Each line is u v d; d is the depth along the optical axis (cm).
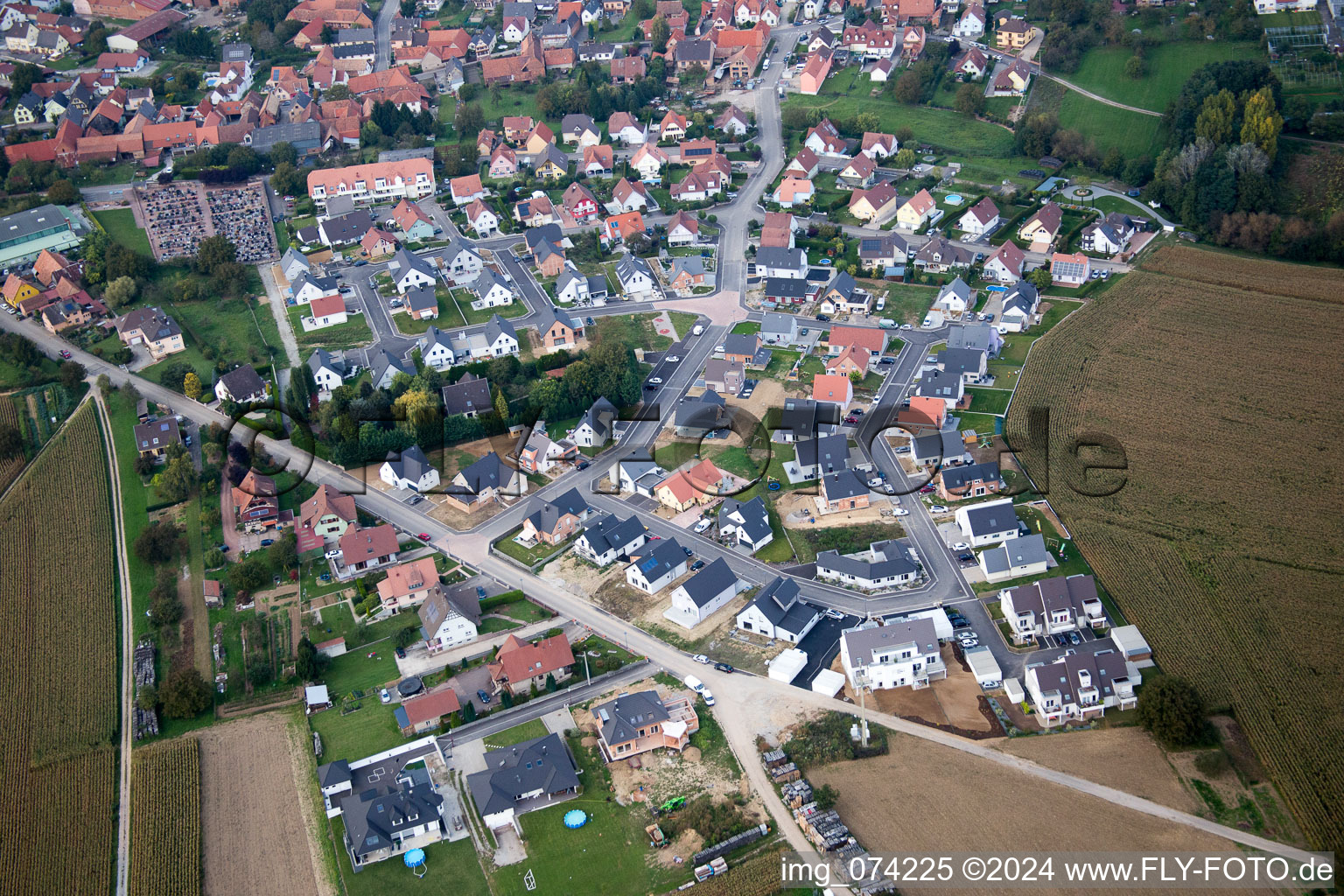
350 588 14925
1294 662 12481
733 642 13650
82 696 13500
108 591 15075
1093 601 13375
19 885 11288
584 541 15175
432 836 11412
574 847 11169
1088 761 11681
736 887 10550
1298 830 10762
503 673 13100
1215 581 13725
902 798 11388
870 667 12775
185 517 16338
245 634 14262
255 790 12081
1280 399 16988
